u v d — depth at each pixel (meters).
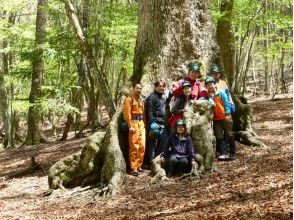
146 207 7.77
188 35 11.39
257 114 19.38
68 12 14.05
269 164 9.26
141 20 11.73
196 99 10.35
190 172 9.34
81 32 14.05
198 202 7.38
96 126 21.55
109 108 13.91
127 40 17.44
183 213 6.87
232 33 18.05
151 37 11.48
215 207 6.87
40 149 19.02
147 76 11.12
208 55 11.53
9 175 13.87
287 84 36.53
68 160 10.46
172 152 9.67
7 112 23.70
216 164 10.02
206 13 11.66
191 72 10.36
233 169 9.45
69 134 25.84
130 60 20.98
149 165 10.23
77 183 10.38
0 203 10.17
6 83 24.92
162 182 9.27
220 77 11.59
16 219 8.41
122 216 7.46
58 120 36.38
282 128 14.47
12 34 17.97
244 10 18.64
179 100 10.20
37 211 8.96
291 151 10.25
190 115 10.03
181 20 11.40
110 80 31.03
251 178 8.35
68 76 22.31
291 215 5.81
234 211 6.45
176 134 9.66
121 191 9.27
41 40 17.50
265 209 6.27
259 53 25.62
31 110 21.80
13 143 23.81
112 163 9.70
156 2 11.40
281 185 7.39
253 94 33.16
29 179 12.87
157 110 10.27
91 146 10.30
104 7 16.92
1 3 21.14
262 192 7.22
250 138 11.27
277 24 19.00
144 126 10.23
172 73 11.25
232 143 10.28
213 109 10.23
